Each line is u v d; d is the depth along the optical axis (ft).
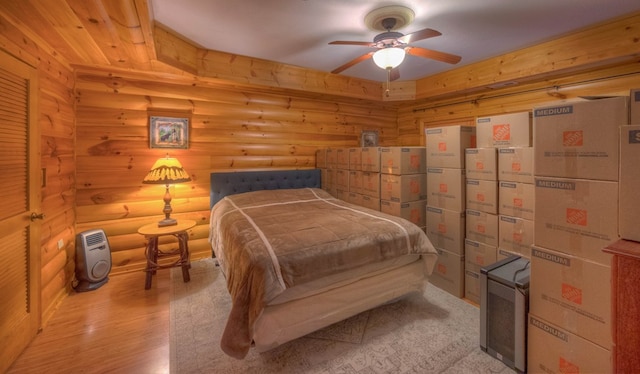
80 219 9.75
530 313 5.34
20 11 5.60
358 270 6.93
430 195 9.67
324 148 14.35
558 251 4.90
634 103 4.02
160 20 7.75
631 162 3.29
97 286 9.20
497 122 8.04
